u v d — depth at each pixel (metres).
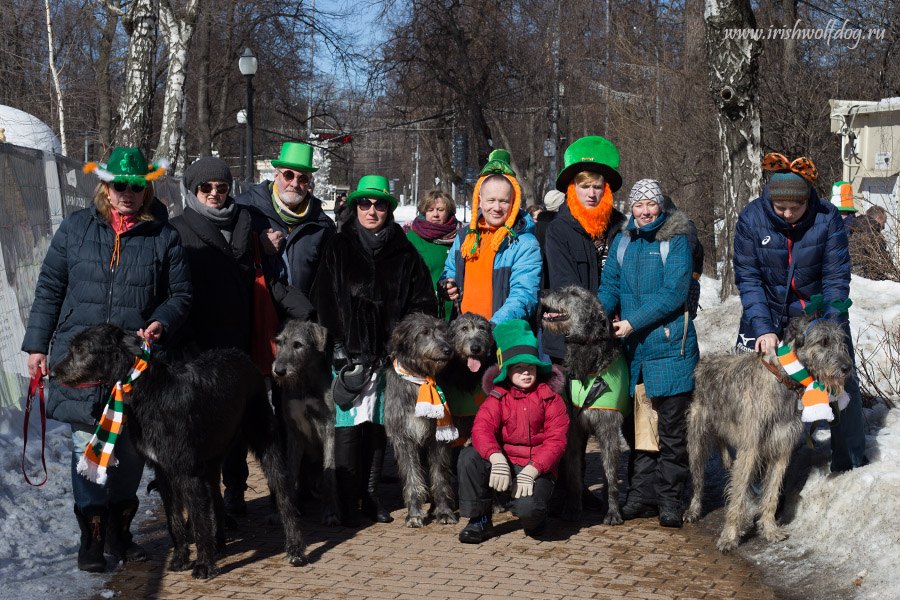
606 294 5.89
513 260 5.89
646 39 27.28
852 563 4.63
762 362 5.16
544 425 5.41
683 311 5.68
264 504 6.24
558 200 9.35
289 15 28.23
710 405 5.57
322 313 5.69
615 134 27.38
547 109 32.00
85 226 4.71
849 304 5.09
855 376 5.27
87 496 4.66
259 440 5.06
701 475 5.83
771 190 5.24
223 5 29.70
